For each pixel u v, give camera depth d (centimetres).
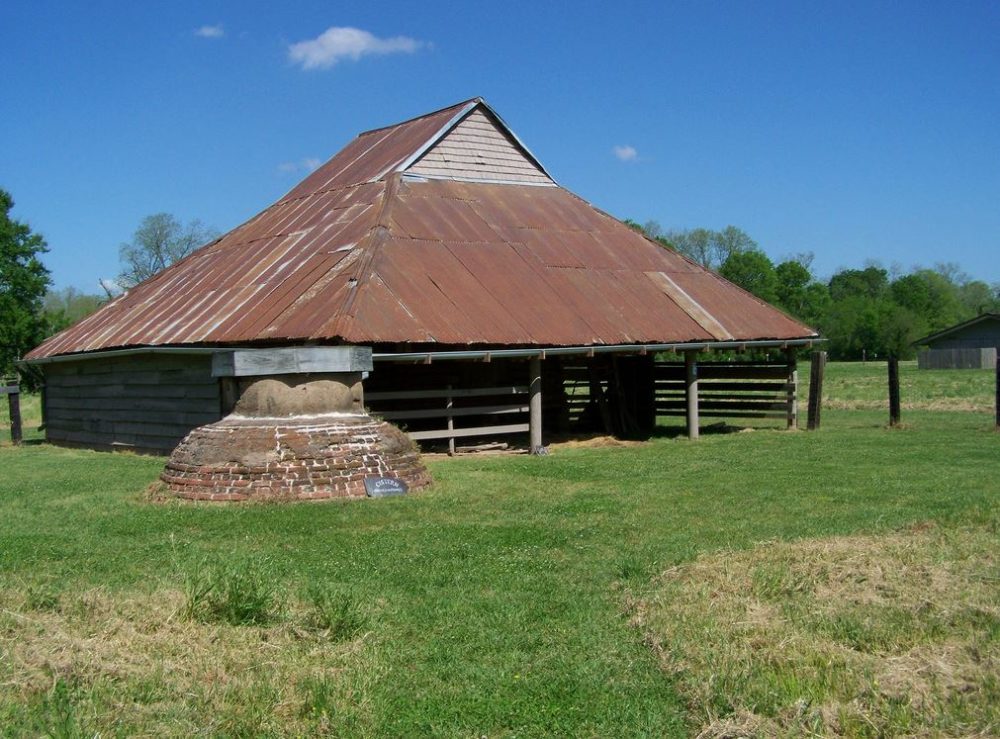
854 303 9956
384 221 2016
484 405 2191
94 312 2542
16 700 541
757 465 1575
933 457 1662
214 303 1997
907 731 512
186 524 1050
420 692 593
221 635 659
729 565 830
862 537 943
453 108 2436
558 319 1930
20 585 768
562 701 577
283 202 2548
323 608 704
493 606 750
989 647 622
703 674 591
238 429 1209
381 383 2034
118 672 583
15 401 2505
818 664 601
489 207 2297
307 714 558
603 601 761
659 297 2200
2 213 5378
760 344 2194
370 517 1080
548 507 1159
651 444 2012
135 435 2077
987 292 12581
